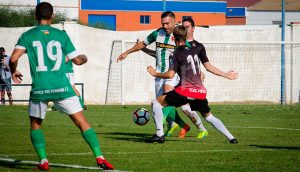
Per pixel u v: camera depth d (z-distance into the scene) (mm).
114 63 51469
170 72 21500
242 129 30156
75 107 16344
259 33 53938
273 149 21469
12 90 50531
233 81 53281
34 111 16391
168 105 22766
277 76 53938
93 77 51125
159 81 25234
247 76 53531
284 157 19359
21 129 28844
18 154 19797
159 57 25266
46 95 16172
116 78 51562
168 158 18969
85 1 95312
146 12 98375
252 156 19562
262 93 53844
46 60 16250
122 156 19391
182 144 22922
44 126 30531
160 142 23219
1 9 73812
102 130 29266
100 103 51250
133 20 97812
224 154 20031
